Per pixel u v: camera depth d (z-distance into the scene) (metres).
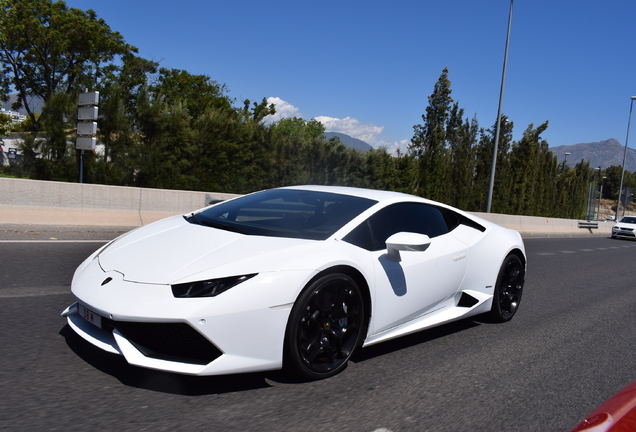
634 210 113.19
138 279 2.46
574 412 2.69
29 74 31.70
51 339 3.06
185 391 2.48
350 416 2.38
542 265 9.70
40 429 2.01
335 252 2.82
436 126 32.59
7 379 2.45
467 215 4.35
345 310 2.82
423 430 2.32
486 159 34.19
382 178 25.88
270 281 2.47
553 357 3.70
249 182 19.58
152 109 16.62
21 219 7.99
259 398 2.48
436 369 3.18
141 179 16.80
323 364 2.79
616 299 6.55
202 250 2.70
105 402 2.29
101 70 33.09
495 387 2.97
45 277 4.76
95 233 8.17
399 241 2.99
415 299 3.39
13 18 30.12
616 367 3.59
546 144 42.75
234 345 2.36
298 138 22.70
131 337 2.36
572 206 48.56
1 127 34.19
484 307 4.21
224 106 37.41
